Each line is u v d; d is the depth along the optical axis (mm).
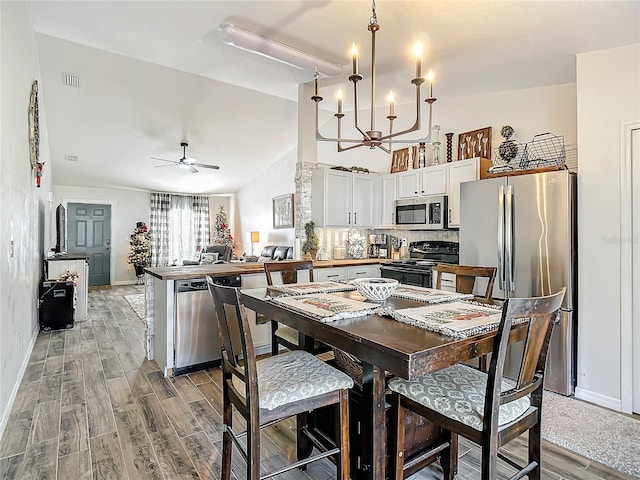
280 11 2572
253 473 1415
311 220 4699
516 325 1525
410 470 1690
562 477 1861
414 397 1520
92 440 2148
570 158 3365
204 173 8422
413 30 2660
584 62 2754
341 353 2133
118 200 8930
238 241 10008
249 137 6750
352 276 4387
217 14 2713
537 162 3391
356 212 4879
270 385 1515
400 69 3463
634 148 2535
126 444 2113
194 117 5785
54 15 3057
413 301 1991
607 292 2648
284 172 7762
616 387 2605
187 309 3158
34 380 3012
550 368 2848
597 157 2689
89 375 3127
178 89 4938
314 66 3346
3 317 2318
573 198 2779
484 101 4066
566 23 2371
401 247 5016
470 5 2305
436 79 3604
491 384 1269
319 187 4621
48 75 4449
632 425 2359
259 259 7793
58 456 1991
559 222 2770
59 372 3186
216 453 2041
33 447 2072
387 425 1729
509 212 3014
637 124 2518
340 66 3432
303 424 1952
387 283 2025
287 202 7594
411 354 1181
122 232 8969
